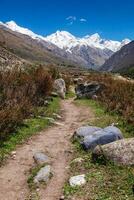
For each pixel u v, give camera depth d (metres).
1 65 30.30
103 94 29.25
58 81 34.62
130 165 12.99
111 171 12.87
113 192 11.45
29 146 16.62
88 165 13.66
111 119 21.22
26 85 24.53
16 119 18.91
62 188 12.22
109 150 13.65
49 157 15.14
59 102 29.86
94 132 16.22
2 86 22.48
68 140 17.58
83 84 32.53
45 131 19.38
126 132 18.34
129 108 22.02
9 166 14.27
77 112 25.55
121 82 33.41
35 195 11.83
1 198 11.74
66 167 13.94
